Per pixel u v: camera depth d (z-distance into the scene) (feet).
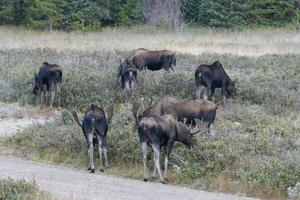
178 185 172.55
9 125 232.12
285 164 172.86
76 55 347.77
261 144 190.49
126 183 167.94
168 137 175.22
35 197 138.21
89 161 181.47
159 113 196.95
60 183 160.25
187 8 613.11
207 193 163.22
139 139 176.96
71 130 201.57
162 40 442.91
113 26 603.26
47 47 380.17
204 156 180.55
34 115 247.09
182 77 270.67
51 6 557.74
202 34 502.79
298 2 631.97
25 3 577.02
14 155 197.67
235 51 389.39
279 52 392.47
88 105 250.57
